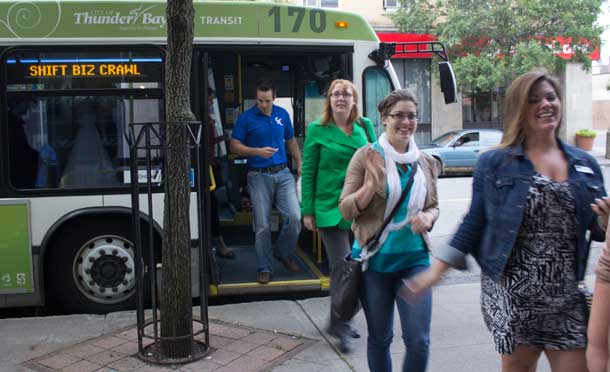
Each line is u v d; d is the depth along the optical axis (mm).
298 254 7230
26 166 5648
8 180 5621
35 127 5668
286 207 6172
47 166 5680
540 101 2670
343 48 6293
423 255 3443
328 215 4754
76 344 4828
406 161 3441
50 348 4746
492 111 26141
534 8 22281
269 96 6070
